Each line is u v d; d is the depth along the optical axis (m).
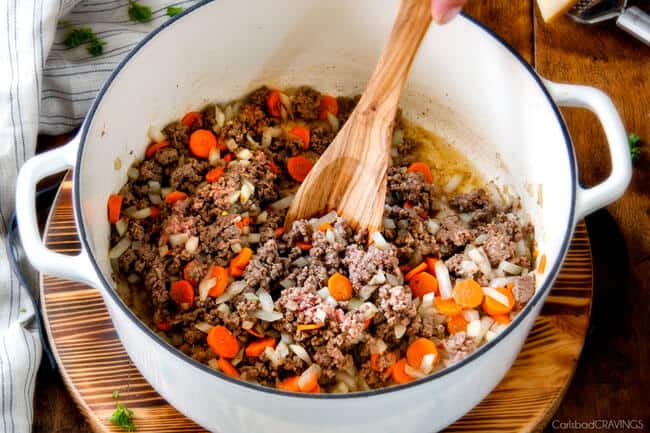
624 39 0.84
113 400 0.67
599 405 0.71
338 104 0.81
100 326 0.70
